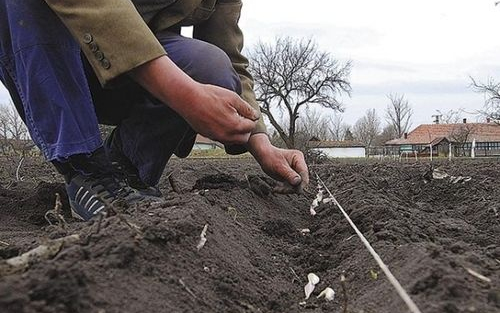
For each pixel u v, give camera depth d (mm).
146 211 2348
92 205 2820
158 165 3273
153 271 1713
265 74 41062
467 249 2076
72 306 1330
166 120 3137
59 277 1373
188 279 1812
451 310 1471
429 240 2574
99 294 1438
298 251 2793
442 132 58188
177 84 2281
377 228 2693
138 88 3205
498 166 10336
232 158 22016
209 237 2205
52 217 3297
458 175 7406
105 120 3480
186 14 3182
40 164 9062
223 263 2096
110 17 2242
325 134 68062
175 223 2074
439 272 1664
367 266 2240
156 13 3115
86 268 1513
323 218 3852
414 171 8781
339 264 2574
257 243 2746
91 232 1851
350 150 56188
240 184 4121
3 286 1269
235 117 2387
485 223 3688
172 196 2861
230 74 3068
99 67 2299
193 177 6461
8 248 2023
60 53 2645
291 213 4039
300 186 3434
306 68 41344
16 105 2869
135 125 3219
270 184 4277
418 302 1572
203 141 37625
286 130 45000
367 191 4477
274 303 2041
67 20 2312
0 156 11141
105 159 2848
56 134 2678
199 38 3670
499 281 1697
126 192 2871
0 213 3518
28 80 2639
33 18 2605
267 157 3320
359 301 1886
